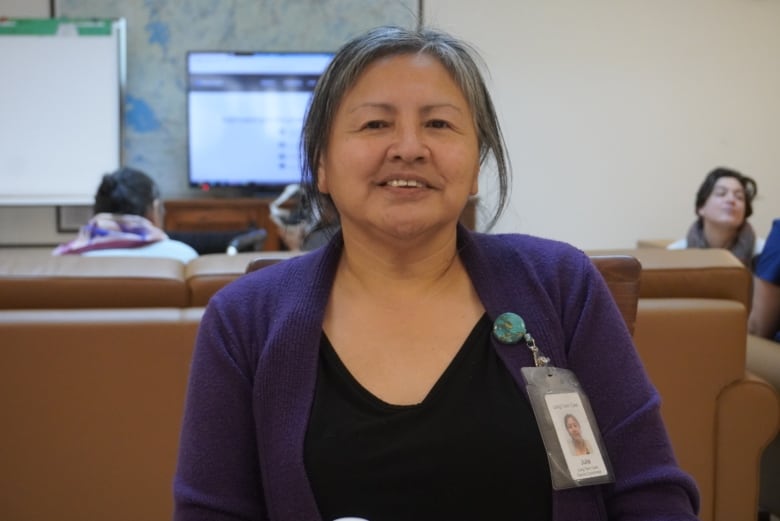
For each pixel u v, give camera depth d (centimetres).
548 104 564
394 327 101
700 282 180
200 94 529
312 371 98
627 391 99
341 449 93
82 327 161
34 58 522
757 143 579
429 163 98
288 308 102
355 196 100
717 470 180
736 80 573
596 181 572
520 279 105
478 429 93
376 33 103
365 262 104
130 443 165
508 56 558
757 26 569
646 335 174
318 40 556
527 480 93
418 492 93
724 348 176
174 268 174
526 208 570
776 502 240
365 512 93
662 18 564
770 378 222
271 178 538
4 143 523
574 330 103
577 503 93
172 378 164
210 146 533
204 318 105
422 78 99
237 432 99
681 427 178
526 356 99
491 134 107
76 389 162
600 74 564
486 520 94
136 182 274
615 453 97
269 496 95
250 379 101
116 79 526
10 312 163
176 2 546
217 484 96
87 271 169
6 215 554
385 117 99
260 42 554
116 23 524
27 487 165
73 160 527
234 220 507
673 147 575
